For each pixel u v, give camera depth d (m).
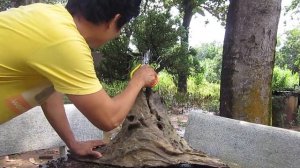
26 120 2.73
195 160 1.62
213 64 23.38
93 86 1.34
